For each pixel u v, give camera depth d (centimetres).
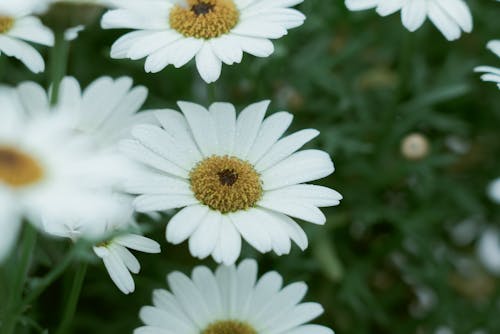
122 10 39
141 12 35
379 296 48
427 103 45
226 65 46
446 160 45
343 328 46
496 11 50
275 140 38
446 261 48
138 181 36
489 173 50
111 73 47
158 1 39
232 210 37
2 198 30
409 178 48
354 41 47
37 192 31
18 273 34
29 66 38
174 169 37
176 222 36
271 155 38
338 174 47
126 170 32
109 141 39
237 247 36
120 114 40
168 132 38
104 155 32
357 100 47
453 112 50
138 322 44
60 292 43
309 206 36
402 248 48
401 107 46
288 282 45
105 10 42
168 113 38
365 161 47
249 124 38
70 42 46
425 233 47
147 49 39
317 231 45
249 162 38
